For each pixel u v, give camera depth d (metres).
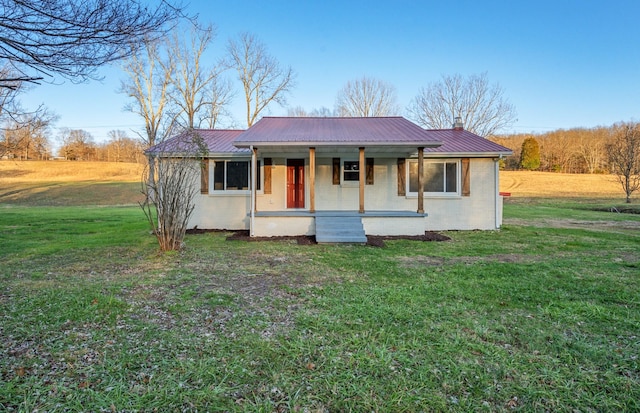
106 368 2.80
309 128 11.65
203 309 4.19
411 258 7.33
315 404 2.38
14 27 3.14
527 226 12.86
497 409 2.34
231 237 10.18
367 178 12.02
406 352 3.11
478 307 4.28
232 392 2.50
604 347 3.24
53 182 36.19
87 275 5.78
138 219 14.91
